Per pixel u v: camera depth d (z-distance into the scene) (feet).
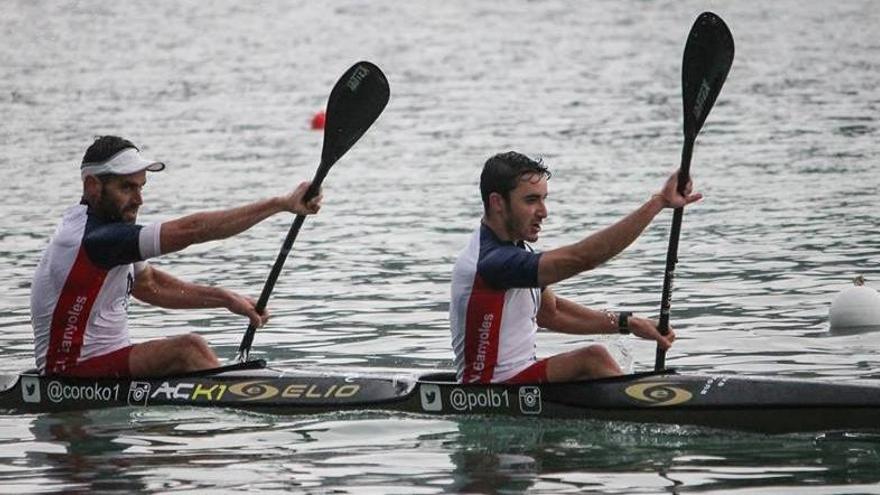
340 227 228.02
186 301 129.80
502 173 114.62
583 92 426.51
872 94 396.37
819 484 96.63
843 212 225.56
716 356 141.08
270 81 473.67
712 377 114.32
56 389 126.11
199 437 113.80
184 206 248.11
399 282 185.47
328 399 121.29
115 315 126.00
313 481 100.22
